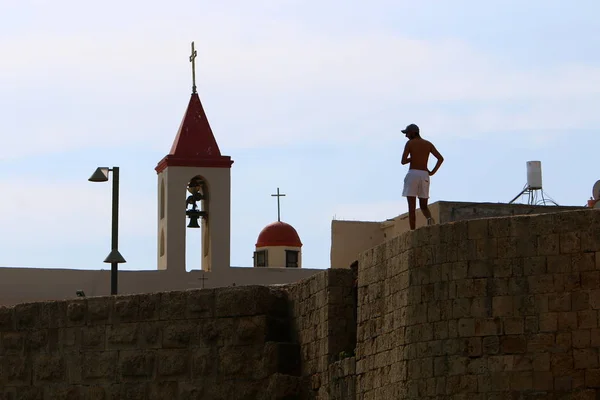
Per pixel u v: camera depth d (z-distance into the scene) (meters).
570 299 54.03
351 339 65.94
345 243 92.44
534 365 54.25
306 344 68.44
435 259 56.66
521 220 55.12
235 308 70.56
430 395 56.16
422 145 60.97
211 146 117.06
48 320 76.38
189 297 72.06
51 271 106.12
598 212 54.06
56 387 75.62
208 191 116.25
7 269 105.19
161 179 118.19
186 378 71.62
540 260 54.62
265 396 68.81
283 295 70.69
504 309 54.97
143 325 73.25
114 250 84.00
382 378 59.69
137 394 72.94
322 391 66.25
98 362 74.31
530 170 89.12
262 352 69.56
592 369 53.41
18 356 77.06
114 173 85.00
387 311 59.53
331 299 66.00
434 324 56.38
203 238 117.81
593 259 53.88
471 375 55.22
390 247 59.59
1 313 77.88
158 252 117.75
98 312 74.69
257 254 123.19
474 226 55.88
